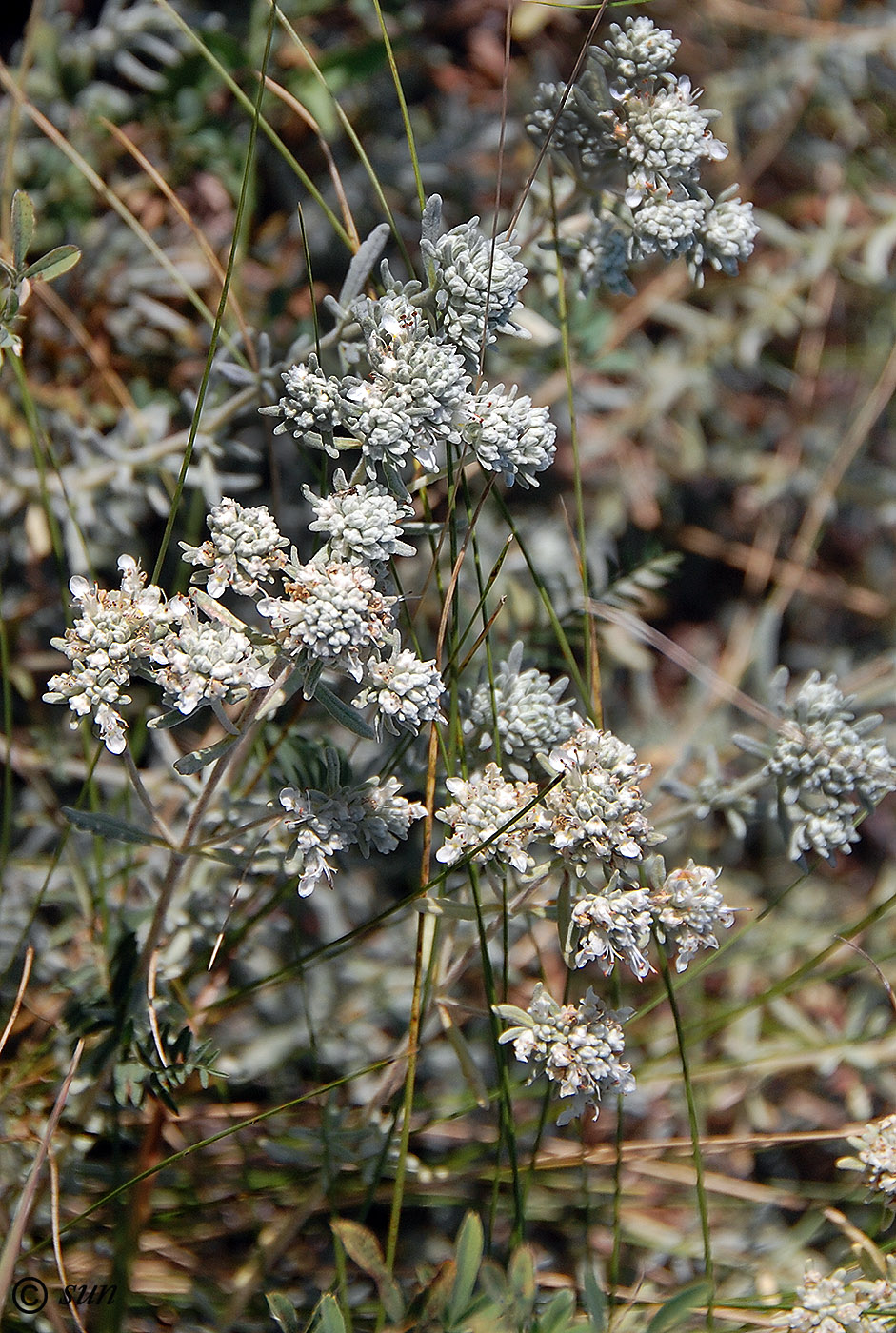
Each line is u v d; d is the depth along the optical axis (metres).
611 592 0.45
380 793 0.37
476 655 0.44
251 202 0.47
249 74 0.47
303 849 0.37
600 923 0.37
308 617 0.35
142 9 0.46
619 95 0.39
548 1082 0.40
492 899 0.42
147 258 0.46
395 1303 0.37
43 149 0.46
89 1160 0.42
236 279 0.46
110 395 0.46
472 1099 0.43
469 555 0.46
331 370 0.40
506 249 0.37
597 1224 0.43
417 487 0.38
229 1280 0.41
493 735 0.39
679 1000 0.46
